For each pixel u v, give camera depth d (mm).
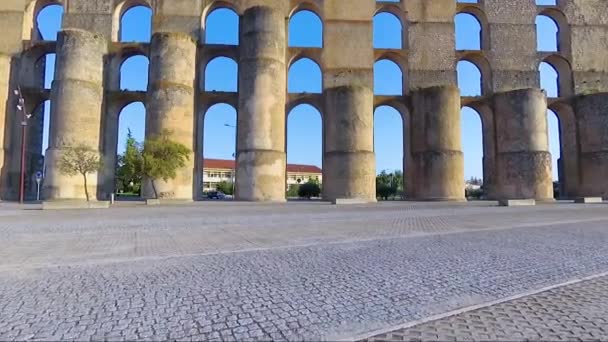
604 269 6723
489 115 45000
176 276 6070
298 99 44062
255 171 36594
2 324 4047
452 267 6789
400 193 74312
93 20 42438
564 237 10539
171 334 3812
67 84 34312
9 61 39812
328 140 39156
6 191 38656
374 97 44469
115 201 33875
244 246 8953
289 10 45219
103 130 39562
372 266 6836
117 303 4734
